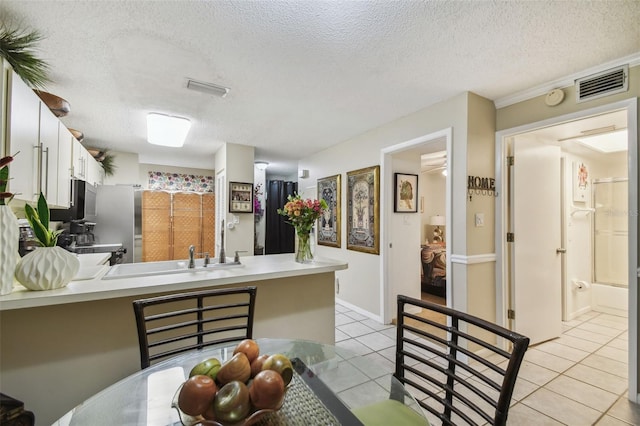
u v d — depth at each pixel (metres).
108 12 1.49
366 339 2.91
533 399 1.97
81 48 1.80
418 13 1.51
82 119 3.06
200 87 2.35
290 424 0.81
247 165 4.29
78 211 2.74
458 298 2.53
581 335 3.05
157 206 5.20
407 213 3.59
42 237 1.38
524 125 2.49
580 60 1.98
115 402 0.98
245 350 0.89
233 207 4.16
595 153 3.85
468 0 1.42
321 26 1.62
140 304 1.25
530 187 2.79
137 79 2.22
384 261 3.34
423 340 2.89
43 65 1.89
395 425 0.99
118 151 4.54
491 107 2.65
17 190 1.59
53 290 1.35
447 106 2.62
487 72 2.14
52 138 2.13
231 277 1.75
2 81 1.46
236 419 0.69
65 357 1.47
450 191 2.59
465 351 1.11
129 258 3.90
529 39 1.74
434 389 2.11
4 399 0.76
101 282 1.55
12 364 1.37
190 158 5.18
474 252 2.52
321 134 3.72
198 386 0.71
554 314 2.95
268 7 1.47
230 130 3.53
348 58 1.95
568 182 3.55
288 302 2.15
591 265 3.96
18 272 1.28
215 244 5.02
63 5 1.43
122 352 1.60
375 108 2.83
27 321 1.39
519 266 2.70
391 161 3.38
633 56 1.90
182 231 5.35
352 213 3.85
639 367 1.90
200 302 1.41
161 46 1.80
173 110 2.84
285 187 6.95
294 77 2.21
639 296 1.90
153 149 4.44
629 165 1.93
